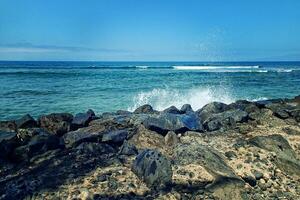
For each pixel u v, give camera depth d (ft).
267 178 20.92
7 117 47.73
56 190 18.93
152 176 19.57
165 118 28.35
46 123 31.68
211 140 26.30
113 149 25.30
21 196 18.44
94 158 23.20
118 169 21.25
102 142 26.35
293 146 25.20
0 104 59.52
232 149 24.11
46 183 19.72
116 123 30.50
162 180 19.52
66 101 63.36
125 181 19.86
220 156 22.48
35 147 24.86
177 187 19.43
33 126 31.37
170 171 19.85
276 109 33.42
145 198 18.40
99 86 93.97
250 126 29.78
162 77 134.31
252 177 20.51
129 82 108.68
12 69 214.69
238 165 21.77
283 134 27.27
